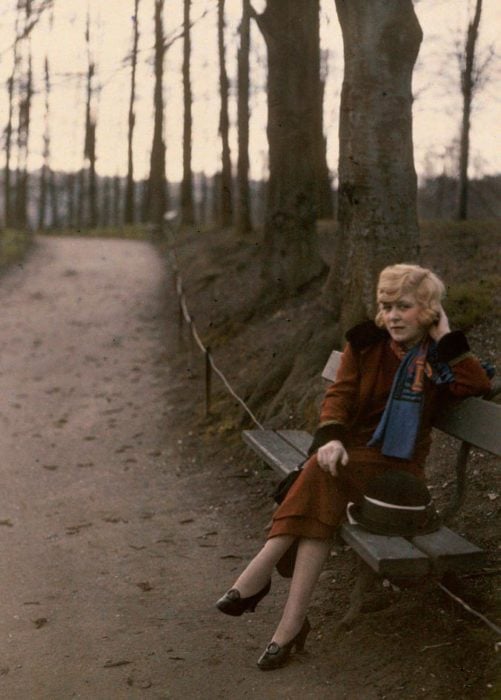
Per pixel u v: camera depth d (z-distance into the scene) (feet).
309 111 37.91
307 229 38.17
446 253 37.06
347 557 15.52
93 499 21.17
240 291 46.50
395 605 12.90
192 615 13.96
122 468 24.03
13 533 18.61
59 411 31.30
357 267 21.67
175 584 15.40
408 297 11.99
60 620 13.93
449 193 101.19
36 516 19.89
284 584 15.02
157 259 82.02
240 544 17.47
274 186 38.11
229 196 78.95
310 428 22.50
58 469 24.08
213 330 39.75
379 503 11.64
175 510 20.03
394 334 12.14
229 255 58.39
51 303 58.90
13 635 13.42
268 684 11.41
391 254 21.25
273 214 38.17
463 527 14.83
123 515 19.75
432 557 10.84
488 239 39.58
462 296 24.06
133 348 43.29
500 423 11.68
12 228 120.88
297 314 35.45
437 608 12.44
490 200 89.35
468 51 57.41
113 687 11.64
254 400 26.02
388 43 20.48
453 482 16.46
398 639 11.93
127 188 132.67
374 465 12.09
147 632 13.35
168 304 54.75
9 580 15.78
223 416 27.32
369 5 20.36
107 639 13.15
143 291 62.95
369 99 20.79
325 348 24.81
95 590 15.21
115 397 33.22
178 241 85.20
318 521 11.63
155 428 28.22
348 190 21.58
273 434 18.16
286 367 26.07
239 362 33.17
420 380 12.01
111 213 214.07
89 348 43.83
